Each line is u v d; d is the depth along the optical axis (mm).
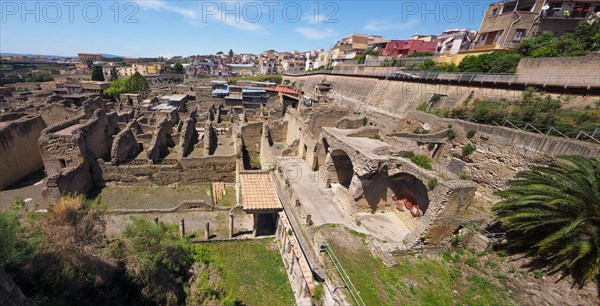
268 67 143875
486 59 32562
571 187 12477
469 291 13477
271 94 71812
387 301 12500
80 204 15883
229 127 45438
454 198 14930
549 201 12273
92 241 15406
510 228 14266
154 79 121625
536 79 24328
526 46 32094
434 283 13945
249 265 20219
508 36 39344
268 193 23297
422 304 12617
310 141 26391
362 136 23531
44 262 12609
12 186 27547
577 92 21234
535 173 14586
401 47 72062
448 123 25078
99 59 187500
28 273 12070
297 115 31656
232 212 22406
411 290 13336
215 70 154750
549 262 13016
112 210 24438
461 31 67688
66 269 13250
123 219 23906
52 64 163500
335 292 12875
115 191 28078
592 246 11250
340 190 21406
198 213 25875
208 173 30781
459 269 14898
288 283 18828
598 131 16828
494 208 14680
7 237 10438
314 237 16188
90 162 27781
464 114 26750
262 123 36375
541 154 18062
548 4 38406
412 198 19266
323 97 56094
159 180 29562
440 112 29281
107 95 77438
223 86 82000
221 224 24609
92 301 13914
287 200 21047
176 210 25562
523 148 19172
